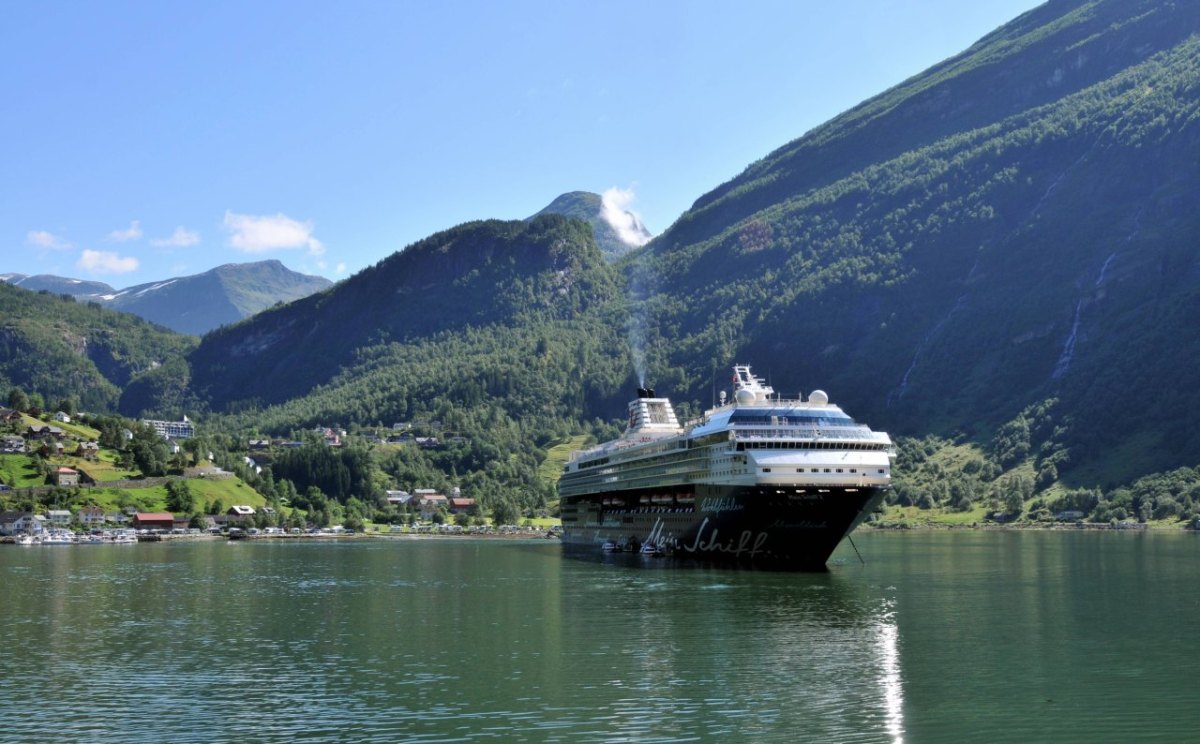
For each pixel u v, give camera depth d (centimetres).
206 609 12888
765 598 13125
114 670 8994
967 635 10325
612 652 9575
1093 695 7894
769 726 7169
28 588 15638
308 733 7094
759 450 15600
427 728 7188
